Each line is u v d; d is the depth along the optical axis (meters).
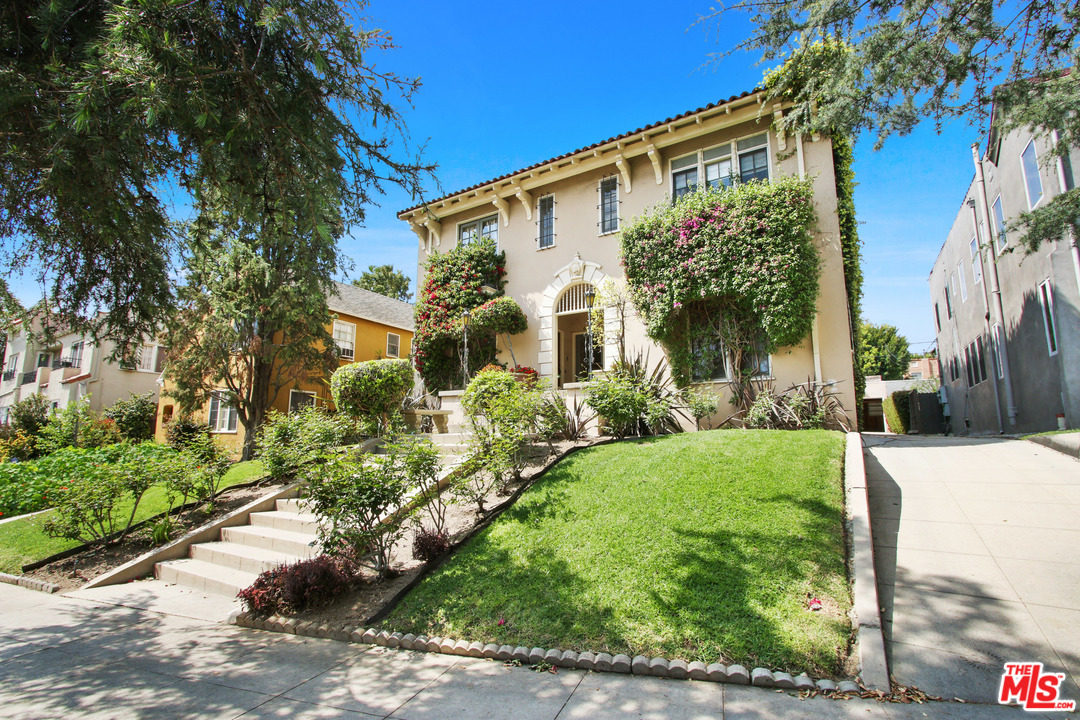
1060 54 5.25
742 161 11.06
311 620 4.77
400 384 10.97
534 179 13.53
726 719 2.88
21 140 4.01
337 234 5.07
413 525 5.99
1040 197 10.91
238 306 15.27
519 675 3.58
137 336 5.71
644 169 12.22
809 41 5.93
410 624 4.42
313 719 3.14
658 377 10.22
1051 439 7.64
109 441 20.38
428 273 14.51
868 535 4.62
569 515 5.69
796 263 9.20
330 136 4.48
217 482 9.52
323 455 6.04
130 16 3.31
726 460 6.48
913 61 5.26
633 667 3.47
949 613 3.75
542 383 8.91
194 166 4.57
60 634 4.90
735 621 3.69
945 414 22.75
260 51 3.99
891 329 44.78
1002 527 4.90
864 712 2.89
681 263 10.23
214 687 3.67
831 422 9.17
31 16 3.69
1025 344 12.41
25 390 30.59
